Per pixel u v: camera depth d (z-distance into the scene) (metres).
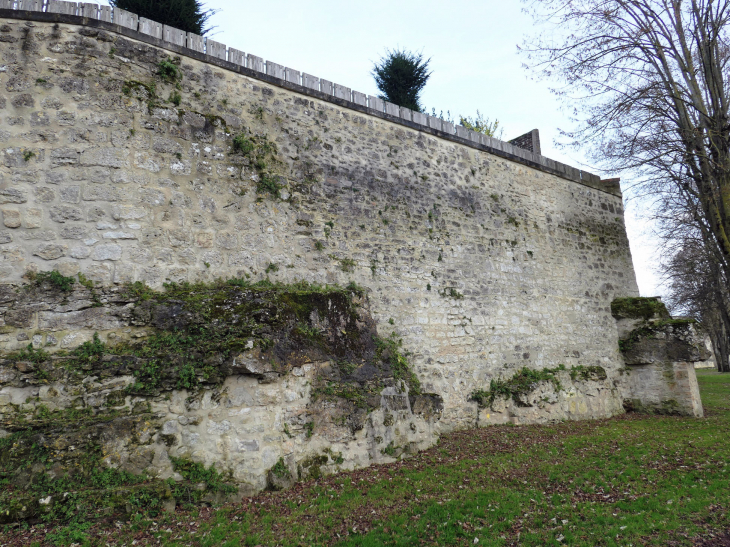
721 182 10.35
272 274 7.35
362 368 6.96
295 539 4.44
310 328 6.62
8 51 6.01
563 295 11.93
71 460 4.80
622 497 5.54
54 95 6.09
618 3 10.32
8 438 4.82
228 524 4.72
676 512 5.04
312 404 6.14
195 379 5.47
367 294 8.32
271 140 7.85
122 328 5.77
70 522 4.44
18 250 5.63
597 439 8.34
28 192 5.79
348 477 5.97
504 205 11.23
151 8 10.80
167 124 6.80
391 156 9.41
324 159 8.42
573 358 11.66
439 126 10.45
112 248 6.07
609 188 14.35
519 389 9.83
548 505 5.25
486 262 10.44
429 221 9.65
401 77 17.45
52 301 5.58
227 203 7.12
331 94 8.83
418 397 7.56
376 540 4.42
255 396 5.67
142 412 5.29
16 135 5.86
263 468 5.52
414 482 5.90
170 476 5.14
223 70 7.59
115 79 6.48
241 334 5.82
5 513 4.30
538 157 12.55
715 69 10.15
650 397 12.28
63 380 5.25
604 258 13.46
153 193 6.50
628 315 12.97
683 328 12.05
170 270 6.44
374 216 8.82
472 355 9.60
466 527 4.70
